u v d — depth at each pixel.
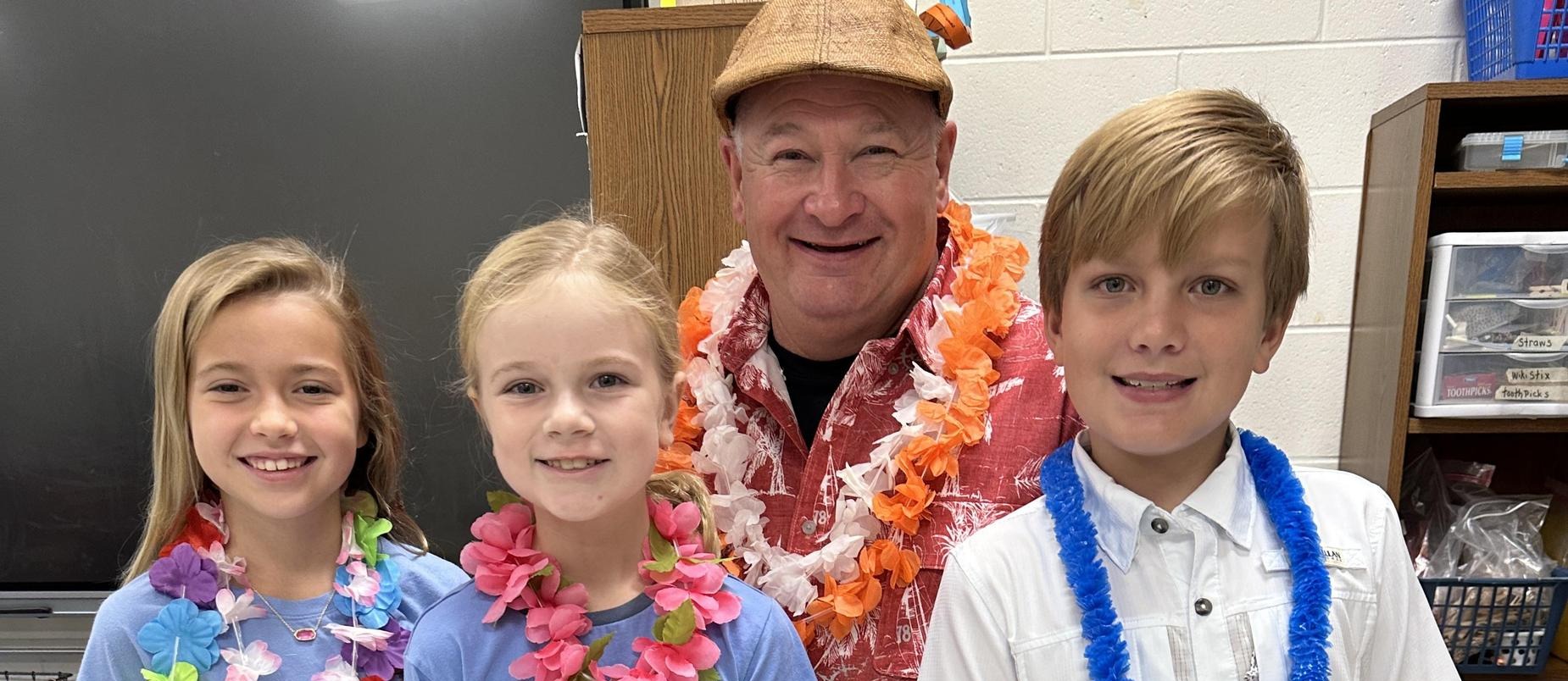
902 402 1.07
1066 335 0.83
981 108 1.54
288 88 1.60
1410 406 1.35
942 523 0.99
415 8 1.58
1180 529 0.83
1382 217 1.42
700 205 1.35
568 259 0.84
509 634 0.82
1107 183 0.77
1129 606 0.83
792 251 1.08
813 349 1.15
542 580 0.84
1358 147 1.50
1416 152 1.30
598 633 0.83
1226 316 0.76
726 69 1.11
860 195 1.03
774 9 1.06
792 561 1.01
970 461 1.01
